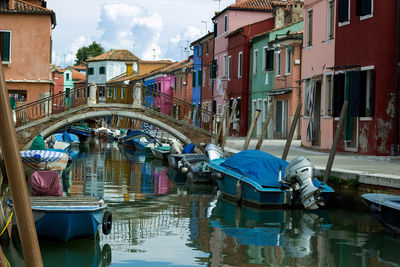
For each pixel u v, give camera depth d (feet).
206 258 29.84
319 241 33.86
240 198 48.37
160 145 102.83
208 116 98.32
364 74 62.28
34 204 32.63
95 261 29.01
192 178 64.28
